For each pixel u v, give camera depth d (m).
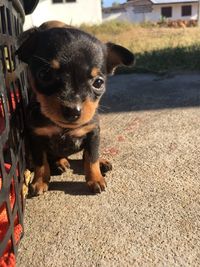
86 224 0.18
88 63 0.18
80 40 0.19
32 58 0.19
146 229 0.17
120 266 0.15
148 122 0.31
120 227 0.17
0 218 0.16
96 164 0.21
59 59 0.18
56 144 0.21
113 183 0.21
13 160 0.16
